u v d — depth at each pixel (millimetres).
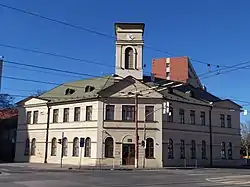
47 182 22078
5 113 67188
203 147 52500
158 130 46750
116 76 47531
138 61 50656
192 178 27578
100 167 42031
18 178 24797
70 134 48781
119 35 51375
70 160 47938
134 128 46406
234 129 56969
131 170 39250
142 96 47281
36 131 52625
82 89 51531
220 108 55719
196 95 55719
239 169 44844
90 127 46781
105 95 46844
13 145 57156
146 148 46156
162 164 46125
